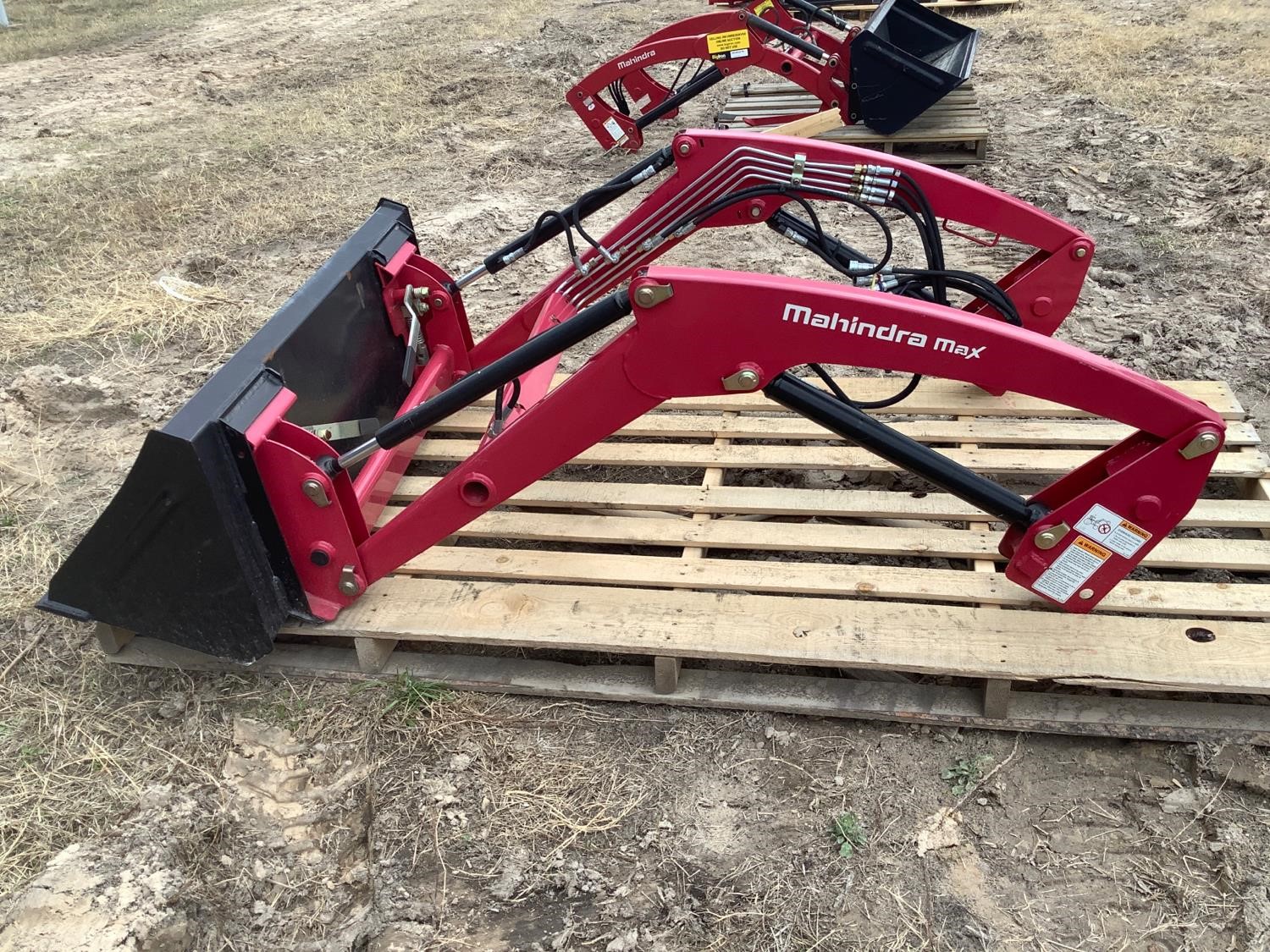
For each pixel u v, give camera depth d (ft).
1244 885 7.56
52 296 18.42
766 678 9.37
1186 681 8.29
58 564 11.60
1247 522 10.23
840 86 22.43
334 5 48.03
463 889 7.88
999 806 8.36
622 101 24.21
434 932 7.63
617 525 10.73
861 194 9.90
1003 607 9.31
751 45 22.20
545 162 24.56
